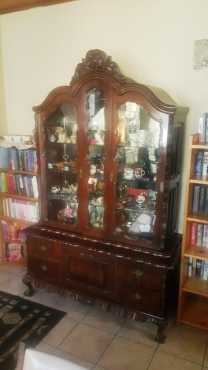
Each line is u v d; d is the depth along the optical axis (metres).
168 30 2.23
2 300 2.54
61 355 1.97
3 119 3.10
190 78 2.23
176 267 2.22
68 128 2.39
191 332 2.20
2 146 2.92
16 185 2.97
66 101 2.25
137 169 2.17
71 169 2.44
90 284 2.33
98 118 2.18
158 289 2.06
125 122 2.11
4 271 3.05
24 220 3.01
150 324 2.28
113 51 2.45
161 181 2.03
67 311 2.42
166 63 2.29
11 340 2.08
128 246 2.21
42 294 2.65
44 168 2.48
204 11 2.10
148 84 2.38
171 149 2.01
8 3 2.68
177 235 2.41
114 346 2.06
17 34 2.84
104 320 2.32
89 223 2.38
